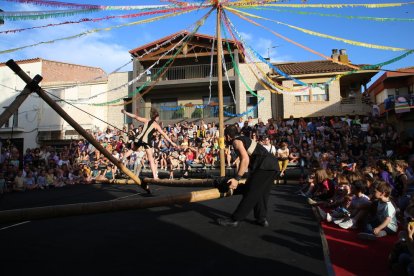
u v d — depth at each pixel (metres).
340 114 19.56
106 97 22.97
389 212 4.72
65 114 6.24
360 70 7.89
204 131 16.97
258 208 5.05
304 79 20.00
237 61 20.64
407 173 7.09
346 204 6.33
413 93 18.88
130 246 4.06
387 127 15.24
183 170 14.32
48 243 4.26
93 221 5.54
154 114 7.39
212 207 6.54
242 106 21.06
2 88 25.12
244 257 3.64
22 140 24.66
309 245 4.11
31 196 9.78
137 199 4.45
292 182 11.40
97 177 14.81
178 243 4.16
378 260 3.71
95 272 3.23
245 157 4.61
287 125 16.72
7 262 3.55
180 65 22.08
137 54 22.11
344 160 11.36
